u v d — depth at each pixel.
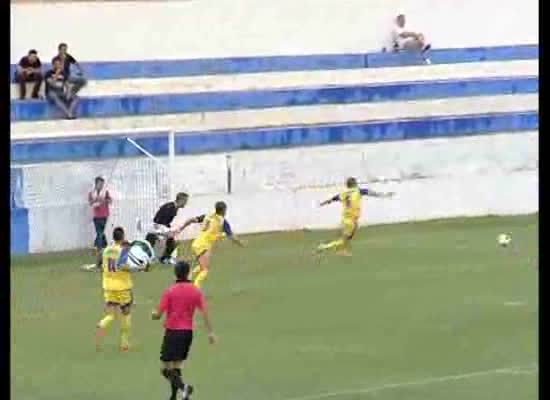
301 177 130.50
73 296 95.62
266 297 94.75
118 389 70.75
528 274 103.12
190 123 132.62
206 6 136.25
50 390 70.50
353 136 136.12
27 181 111.69
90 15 131.62
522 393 69.19
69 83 126.31
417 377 72.69
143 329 85.06
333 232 124.25
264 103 136.88
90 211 113.44
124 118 129.38
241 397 68.69
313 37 141.50
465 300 93.12
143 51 133.88
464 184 133.12
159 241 107.44
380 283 99.75
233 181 127.25
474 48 149.25
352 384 71.19
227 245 116.88
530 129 144.50
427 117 141.00
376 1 145.00
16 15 128.50
